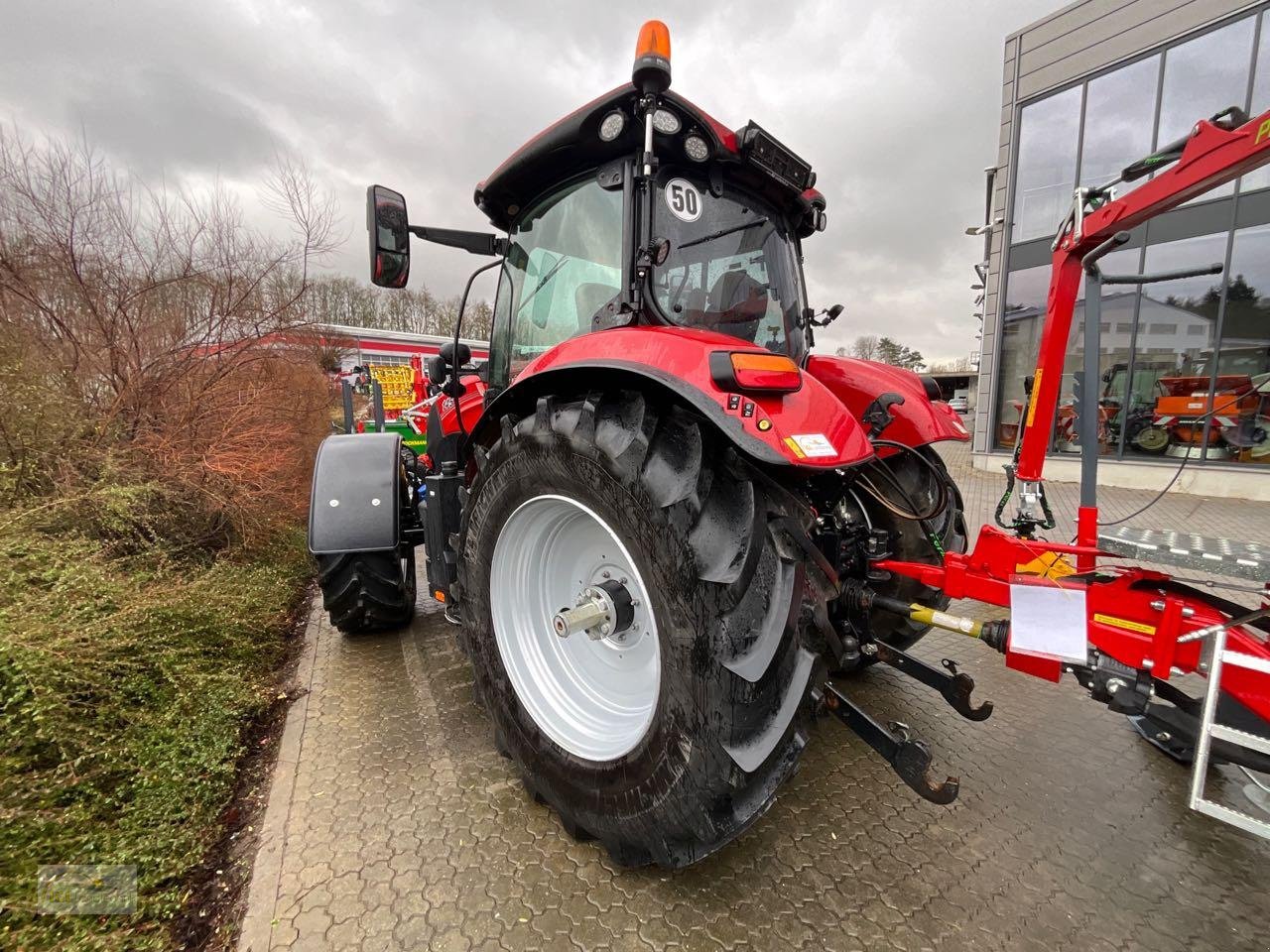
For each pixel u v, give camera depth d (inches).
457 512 108.5
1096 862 74.0
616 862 69.0
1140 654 62.6
